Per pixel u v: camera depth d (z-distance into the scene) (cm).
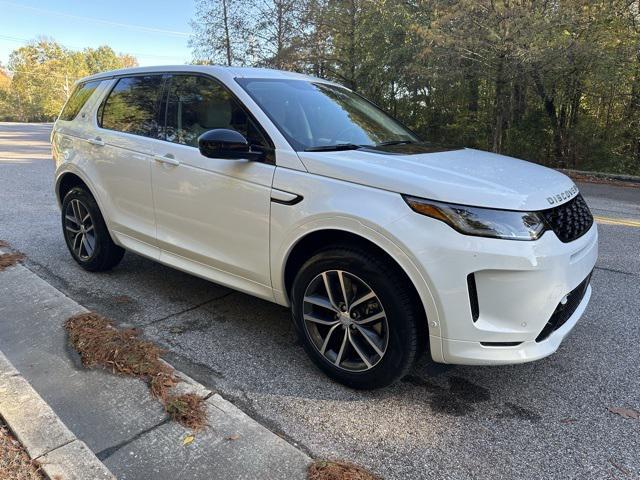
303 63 1783
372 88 1709
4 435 217
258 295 300
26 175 1041
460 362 232
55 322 332
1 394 244
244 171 283
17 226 595
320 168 257
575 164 1392
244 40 2000
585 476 207
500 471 209
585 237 259
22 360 286
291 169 266
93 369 277
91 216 411
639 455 220
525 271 219
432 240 222
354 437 229
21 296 374
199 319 349
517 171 270
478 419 245
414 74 1419
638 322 355
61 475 193
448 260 220
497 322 225
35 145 1923
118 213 381
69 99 454
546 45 1125
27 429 219
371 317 249
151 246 361
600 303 389
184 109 335
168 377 267
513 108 1460
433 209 223
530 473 208
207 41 2055
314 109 322
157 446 216
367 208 236
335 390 266
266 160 277
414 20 1379
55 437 214
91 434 224
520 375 285
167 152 331
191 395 251
